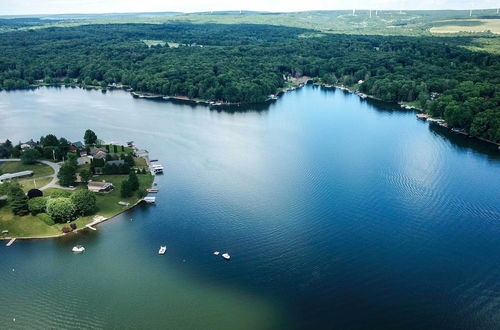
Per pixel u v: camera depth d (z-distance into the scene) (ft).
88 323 412.16
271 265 492.95
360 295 444.14
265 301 437.17
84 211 599.57
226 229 567.59
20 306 435.12
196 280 469.57
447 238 542.57
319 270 482.69
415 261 496.64
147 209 625.41
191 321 412.57
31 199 609.42
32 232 561.84
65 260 508.12
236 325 406.62
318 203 635.66
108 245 536.42
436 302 432.66
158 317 417.90
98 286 462.60
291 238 545.03
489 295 441.68
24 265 498.69
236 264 495.82
